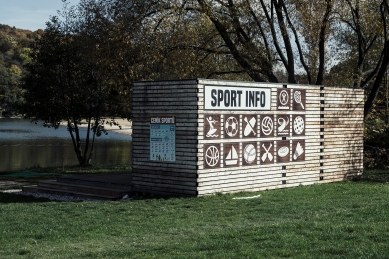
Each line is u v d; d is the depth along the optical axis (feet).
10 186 66.03
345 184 60.80
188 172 49.49
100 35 76.89
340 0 80.89
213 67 90.38
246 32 85.66
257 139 54.70
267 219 37.24
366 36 97.86
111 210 42.80
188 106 49.26
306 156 60.64
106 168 90.58
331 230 30.17
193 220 37.73
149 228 35.09
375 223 32.40
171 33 76.74
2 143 178.50
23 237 33.35
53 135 234.17
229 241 28.32
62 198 55.36
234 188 52.42
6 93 352.90
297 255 24.48
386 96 99.76
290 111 58.49
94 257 26.61
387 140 89.56
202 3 77.46
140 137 52.95
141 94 52.80
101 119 101.09
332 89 63.72
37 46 97.81
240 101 52.75
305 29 83.15
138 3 75.82
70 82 97.14
